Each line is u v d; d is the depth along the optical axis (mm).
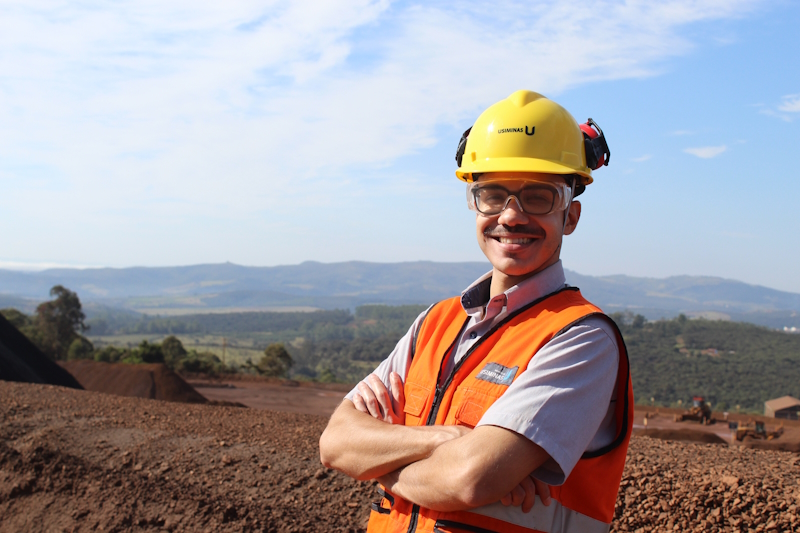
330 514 3848
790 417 53438
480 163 1596
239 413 7469
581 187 1697
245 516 3832
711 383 138250
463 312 1687
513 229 1518
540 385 1293
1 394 8305
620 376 1407
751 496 3223
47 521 4262
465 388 1456
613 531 3248
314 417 7406
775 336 198500
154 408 7680
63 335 79062
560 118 1601
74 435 5977
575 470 1353
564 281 1581
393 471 1441
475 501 1248
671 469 3816
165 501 4168
